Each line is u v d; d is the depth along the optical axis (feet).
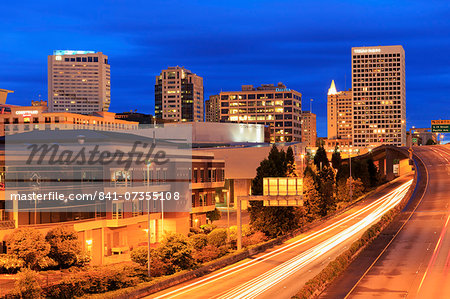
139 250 186.39
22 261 158.81
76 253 176.35
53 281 143.64
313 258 204.64
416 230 265.13
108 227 216.13
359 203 424.87
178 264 181.88
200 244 234.17
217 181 313.12
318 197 328.90
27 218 183.42
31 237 164.45
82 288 145.69
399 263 188.44
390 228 275.80
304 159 483.92
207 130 540.11
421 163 583.99
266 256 216.95
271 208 269.64
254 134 582.76
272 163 286.66
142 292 151.64
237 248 228.22
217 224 327.06
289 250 229.66
